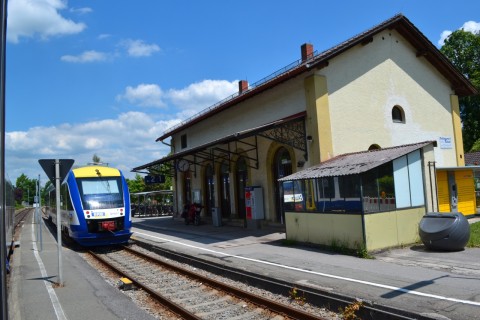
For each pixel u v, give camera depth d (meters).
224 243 14.61
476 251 10.54
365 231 10.71
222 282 9.21
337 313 6.89
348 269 9.16
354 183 11.02
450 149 20.27
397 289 7.26
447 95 20.59
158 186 50.78
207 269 11.14
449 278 7.90
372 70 17.27
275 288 8.45
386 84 17.77
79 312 7.32
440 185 16.20
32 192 114.69
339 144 15.59
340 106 15.84
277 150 17.62
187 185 27.56
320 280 8.22
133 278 10.00
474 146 32.56
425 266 9.10
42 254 14.91
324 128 15.06
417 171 12.52
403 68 18.64
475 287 7.19
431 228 10.88
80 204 15.59
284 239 13.55
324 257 10.74
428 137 19.28
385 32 18.09
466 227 10.73
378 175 11.37
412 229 11.98
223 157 20.53
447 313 5.88
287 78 15.41
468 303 6.29
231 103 19.09
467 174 17.66
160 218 31.48
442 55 19.30
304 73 15.60
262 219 18.03
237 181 20.86
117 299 8.13
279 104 17.17
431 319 5.68
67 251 15.71
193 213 22.56
